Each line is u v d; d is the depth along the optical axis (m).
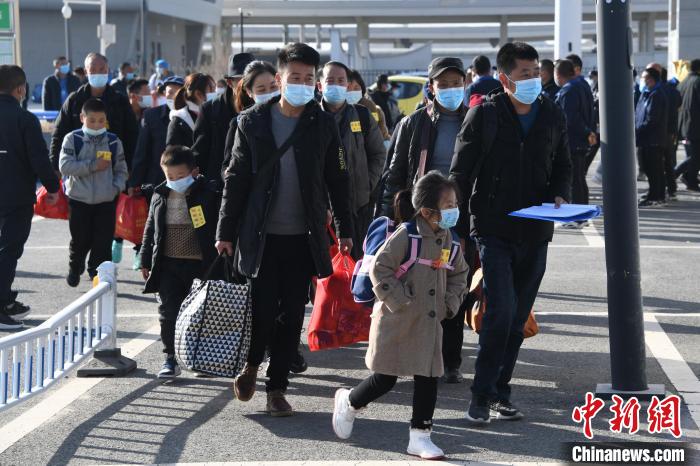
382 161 11.09
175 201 9.34
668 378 9.18
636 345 8.48
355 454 7.38
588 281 14.09
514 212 7.71
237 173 8.21
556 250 16.61
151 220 9.51
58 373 8.55
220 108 10.60
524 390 8.99
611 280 8.45
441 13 115.25
